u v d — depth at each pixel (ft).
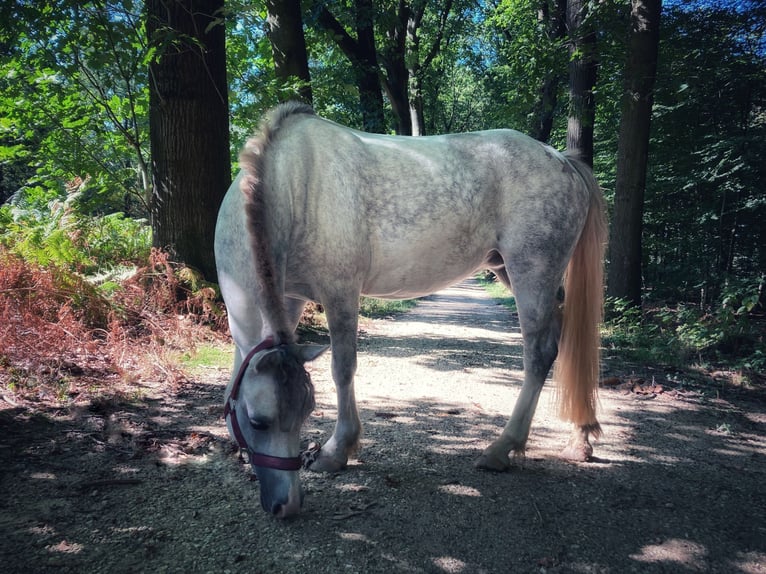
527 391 9.68
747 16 32.19
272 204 7.74
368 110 42.83
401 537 7.01
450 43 77.36
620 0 29.35
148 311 17.34
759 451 11.02
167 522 6.98
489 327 29.09
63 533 6.54
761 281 21.27
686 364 19.43
